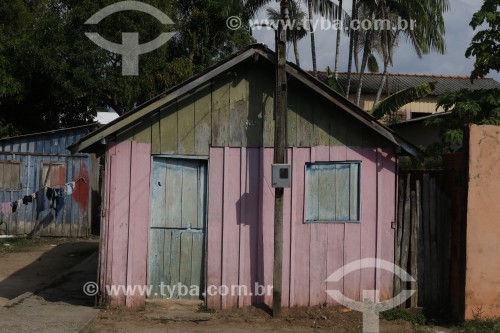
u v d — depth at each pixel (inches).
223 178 325.4
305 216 324.8
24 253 544.7
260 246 323.0
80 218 651.5
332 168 328.2
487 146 301.3
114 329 284.2
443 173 328.5
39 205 645.3
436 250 324.8
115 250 319.9
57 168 650.2
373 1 677.3
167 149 323.9
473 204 299.4
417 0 653.9
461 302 299.9
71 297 348.8
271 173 313.3
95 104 730.2
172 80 721.0
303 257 323.9
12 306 320.8
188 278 328.5
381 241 325.4
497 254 300.4
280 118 310.2
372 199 326.3
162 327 290.4
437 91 913.5
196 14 810.8
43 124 831.1
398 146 323.0
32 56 683.4
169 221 327.3
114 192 319.9
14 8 805.2
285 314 312.7
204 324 297.3
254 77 327.9
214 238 323.9
